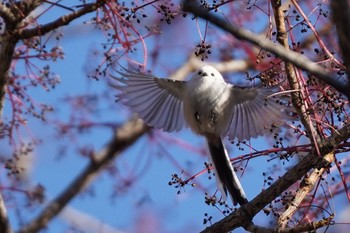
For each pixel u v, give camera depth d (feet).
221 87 40.37
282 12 33.78
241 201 37.83
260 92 39.24
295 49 34.42
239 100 40.14
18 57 43.04
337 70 33.99
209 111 40.19
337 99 34.19
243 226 35.63
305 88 34.12
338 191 41.04
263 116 39.06
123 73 40.22
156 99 41.11
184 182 37.32
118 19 40.24
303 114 34.09
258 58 36.45
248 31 22.20
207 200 37.01
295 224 37.35
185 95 40.83
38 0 39.50
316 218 38.99
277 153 38.01
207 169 38.99
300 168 34.83
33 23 39.96
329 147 34.42
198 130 40.75
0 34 40.75
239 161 39.09
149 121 40.68
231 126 40.04
